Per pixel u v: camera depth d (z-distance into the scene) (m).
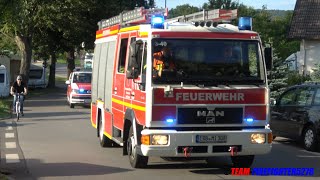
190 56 8.86
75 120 20.59
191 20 10.22
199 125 8.78
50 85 51.56
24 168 10.00
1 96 36.78
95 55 14.07
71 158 11.23
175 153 8.70
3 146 13.09
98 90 13.41
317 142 12.50
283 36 47.62
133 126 9.46
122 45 10.83
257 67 9.08
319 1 31.88
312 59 30.41
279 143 14.40
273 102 13.72
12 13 9.93
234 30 9.09
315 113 12.57
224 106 8.87
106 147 12.88
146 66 8.84
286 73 22.56
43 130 16.91
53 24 39.50
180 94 8.72
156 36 8.77
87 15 43.03
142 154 8.87
